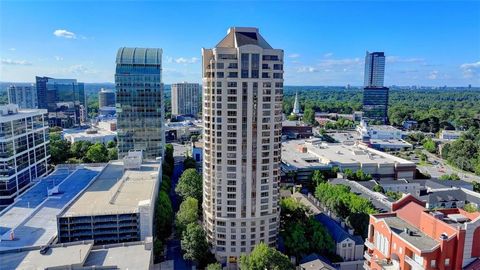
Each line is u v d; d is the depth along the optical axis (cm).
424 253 8175
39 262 10706
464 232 8081
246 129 13638
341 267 14050
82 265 10675
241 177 14025
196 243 13900
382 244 9775
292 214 16825
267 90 13550
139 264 10994
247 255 13238
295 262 13950
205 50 13725
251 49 13088
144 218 13925
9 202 17975
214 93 13488
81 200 15400
